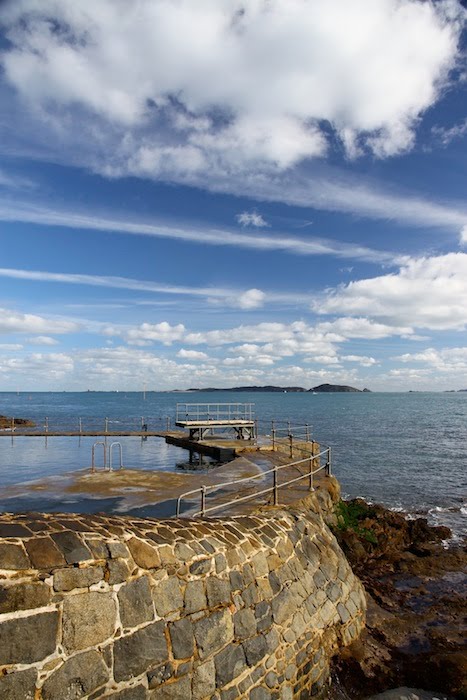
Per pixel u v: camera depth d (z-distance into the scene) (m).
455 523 18.78
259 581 7.06
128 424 50.09
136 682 4.93
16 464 19.86
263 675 6.46
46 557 4.58
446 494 23.59
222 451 21.08
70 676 4.41
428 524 18.44
